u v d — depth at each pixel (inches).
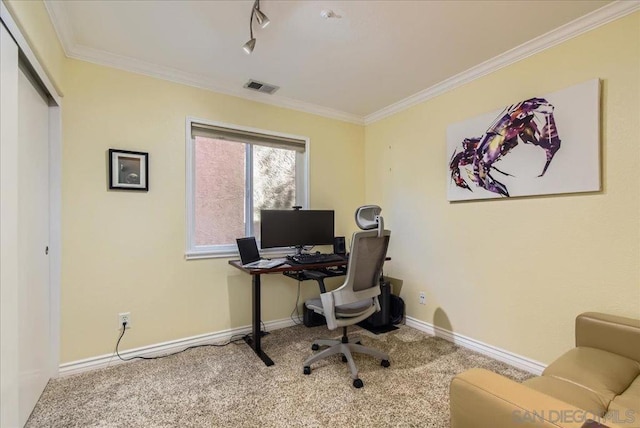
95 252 87.0
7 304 48.1
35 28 58.3
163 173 97.8
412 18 73.2
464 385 37.4
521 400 32.9
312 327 122.0
